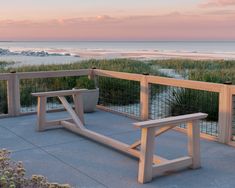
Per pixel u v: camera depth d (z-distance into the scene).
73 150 4.14
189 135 3.52
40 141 4.54
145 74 5.66
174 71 13.44
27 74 6.23
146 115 5.75
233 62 18.09
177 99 6.38
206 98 6.07
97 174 3.37
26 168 3.52
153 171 3.21
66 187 2.41
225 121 4.39
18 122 5.70
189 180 3.22
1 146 4.31
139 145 3.76
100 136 4.39
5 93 7.05
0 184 2.24
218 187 3.05
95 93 6.53
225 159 3.84
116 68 12.05
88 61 16.06
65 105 5.23
